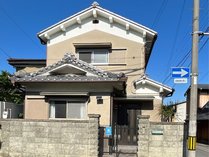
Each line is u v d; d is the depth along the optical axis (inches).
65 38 815.7
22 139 529.0
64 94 641.0
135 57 792.3
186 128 510.0
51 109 650.2
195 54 409.7
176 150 508.1
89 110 636.7
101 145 542.0
